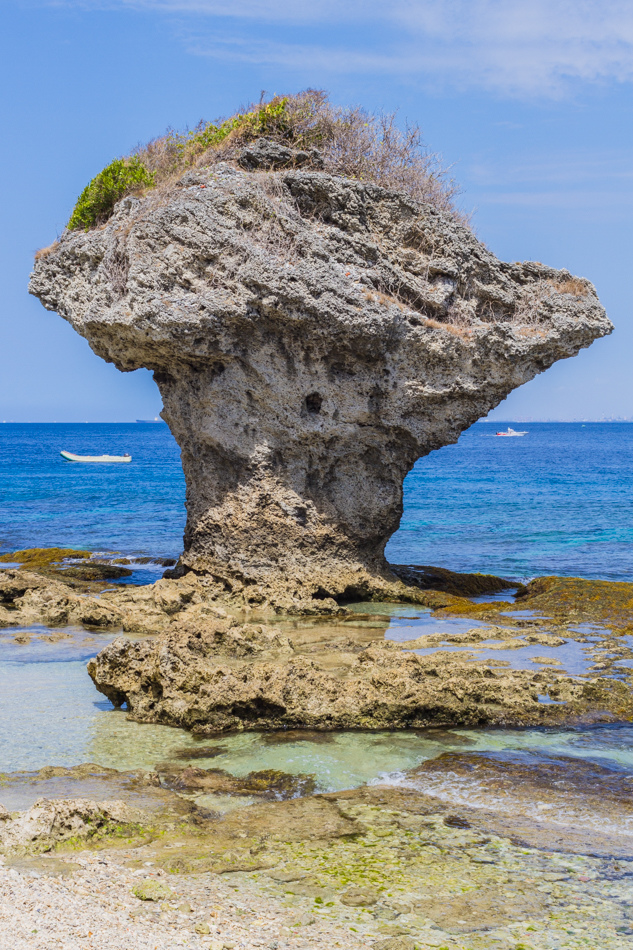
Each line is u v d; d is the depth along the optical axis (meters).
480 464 104.12
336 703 12.69
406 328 20.28
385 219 20.78
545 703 13.07
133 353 21.38
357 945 6.82
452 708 12.66
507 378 21.33
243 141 22.48
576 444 184.88
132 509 48.00
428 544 34.44
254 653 15.38
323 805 9.70
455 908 7.46
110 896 7.49
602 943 6.95
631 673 14.62
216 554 22.02
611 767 10.86
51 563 27.41
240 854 8.38
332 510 21.78
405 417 21.45
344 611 20.36
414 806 9.66
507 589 24.55
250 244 19.53
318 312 19.27
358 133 22.53
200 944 6.71
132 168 22.75
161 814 9.35
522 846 8.65
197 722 12.35
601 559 30.45
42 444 173.12
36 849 8.46
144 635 18.19
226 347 20.11
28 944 6.51
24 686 14.46
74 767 10.74
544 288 21.52
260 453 21.17
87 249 21.98
